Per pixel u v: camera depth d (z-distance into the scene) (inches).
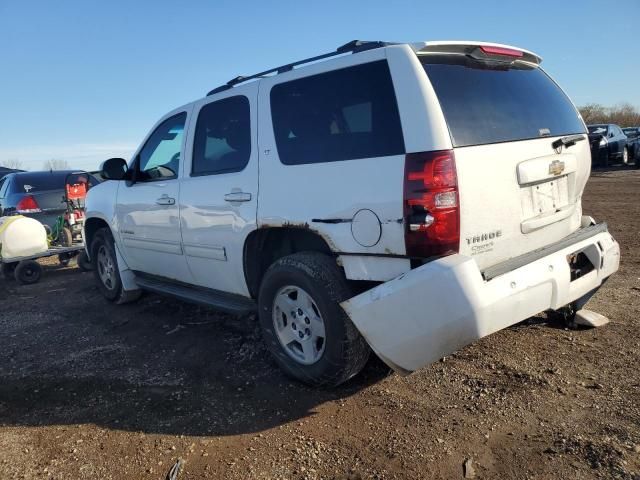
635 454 105.1
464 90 123.6
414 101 116.5
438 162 111.6
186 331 197.3
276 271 141.6
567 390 131.2
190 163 178.1
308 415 130.0
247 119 154.9
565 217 142.4
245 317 202.2
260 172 148.3
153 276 215.6
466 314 107.3
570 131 148.5
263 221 146.3
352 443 117.0
